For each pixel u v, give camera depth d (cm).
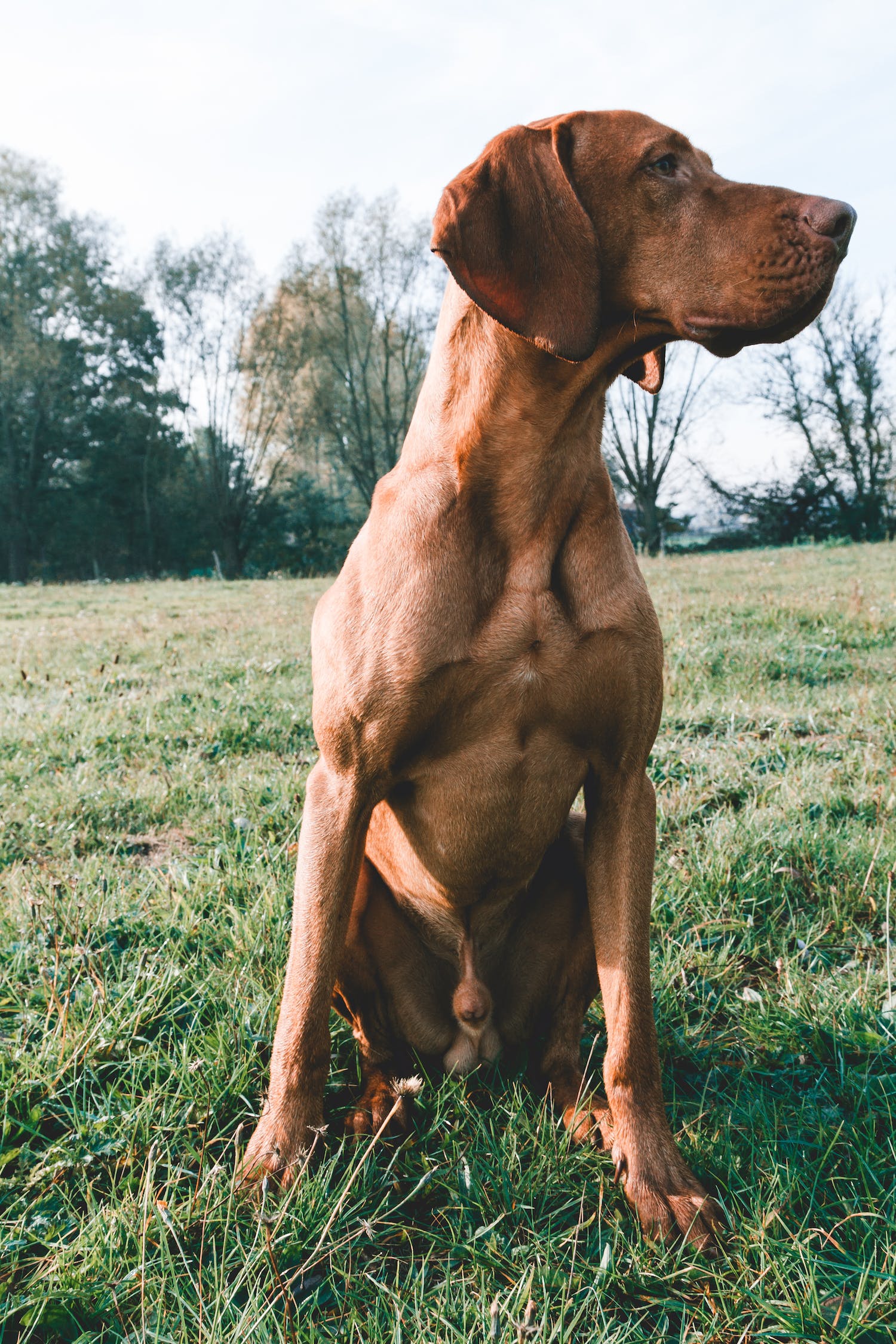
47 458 4034
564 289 181
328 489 4822
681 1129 190
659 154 190
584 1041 229
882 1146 178
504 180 185
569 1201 164
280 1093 177
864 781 372
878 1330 139
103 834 353
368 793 192
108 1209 157
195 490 4022
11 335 3744
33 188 3725
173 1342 133
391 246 3619
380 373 4175
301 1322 142
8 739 477
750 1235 154
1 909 278
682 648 645
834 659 616
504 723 191
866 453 3616
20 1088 191
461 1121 186
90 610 1373
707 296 186
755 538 3703
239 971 234
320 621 206
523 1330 124
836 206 180
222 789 393
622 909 187
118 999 222
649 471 3738
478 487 188
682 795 371
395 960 216
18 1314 143
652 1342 139
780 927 276
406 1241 163
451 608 184
